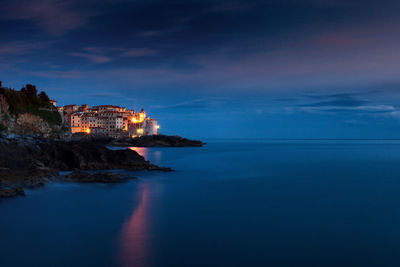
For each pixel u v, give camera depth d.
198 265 13.38
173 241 16.17
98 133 175.62
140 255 14.37
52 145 46.91
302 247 15.62
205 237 16.92
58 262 13.38
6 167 33.16
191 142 166.62
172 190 31.17
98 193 27.66
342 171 50.84
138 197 26.97
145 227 18.50
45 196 25.47
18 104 88.94
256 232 17.86
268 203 25.72
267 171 50.62
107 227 18.25
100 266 13.09
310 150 131.38
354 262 13.90
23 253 14.25
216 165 60.94
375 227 19.02
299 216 21.55
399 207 24.41
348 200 27.22
